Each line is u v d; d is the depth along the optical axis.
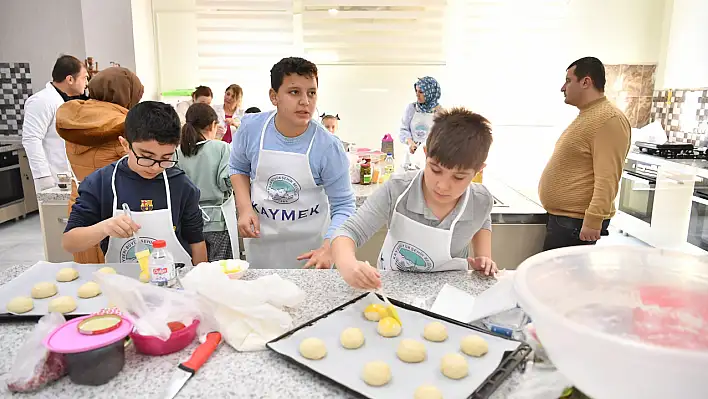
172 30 4.14
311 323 0.90
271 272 1.21
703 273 0.64
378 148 4.39
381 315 0.91
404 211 1.22
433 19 4.04
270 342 0.83
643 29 4.14
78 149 1.93
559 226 2.05
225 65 4.20
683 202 3.30
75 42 4.67
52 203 2.37
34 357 0.72
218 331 0.87
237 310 0.87
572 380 0.58
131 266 1.19
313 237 1.74
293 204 1.68
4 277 1.16
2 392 0.71
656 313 0.61
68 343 0.72
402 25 4.05
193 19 4.13
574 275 0.67
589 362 0.53
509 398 0.69
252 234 1.65
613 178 1.90
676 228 3.38
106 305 0.96
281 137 1.62
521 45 4.12
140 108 1.23
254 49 4.16
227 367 0.79
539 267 0.66
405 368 0.76
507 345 0.82
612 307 0.63
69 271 1.09
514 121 4.29
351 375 0.74
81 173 1.97
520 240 2.17
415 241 1.21
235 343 0.84
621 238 3.99
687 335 0.58
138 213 1.33
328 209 1.77
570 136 2.01
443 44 4.12
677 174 3.33
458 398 0.68
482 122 1.03
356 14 4.01
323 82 4.24
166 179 1.39
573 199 2.01
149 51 4.11
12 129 4.85
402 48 4.12
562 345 0.55
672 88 4.00
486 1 4.02
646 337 0.58
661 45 4.18
